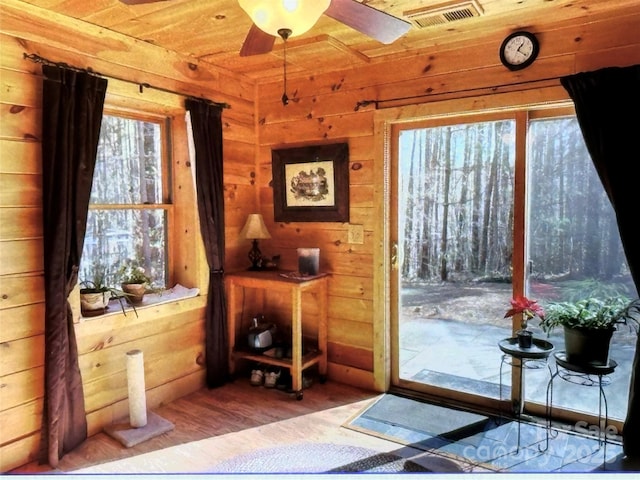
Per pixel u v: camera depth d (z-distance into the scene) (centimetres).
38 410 240
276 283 317
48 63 232
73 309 247
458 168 298
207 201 316
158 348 302
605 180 235
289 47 286
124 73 269
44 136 231
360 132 323
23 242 231
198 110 309
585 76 235
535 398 283
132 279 286
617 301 244
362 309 330
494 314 292
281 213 362
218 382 334
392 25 170
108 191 282
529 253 280
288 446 251
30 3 224
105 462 237
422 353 320
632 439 232
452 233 304
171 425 272
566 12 239
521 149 275
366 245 326
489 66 273
